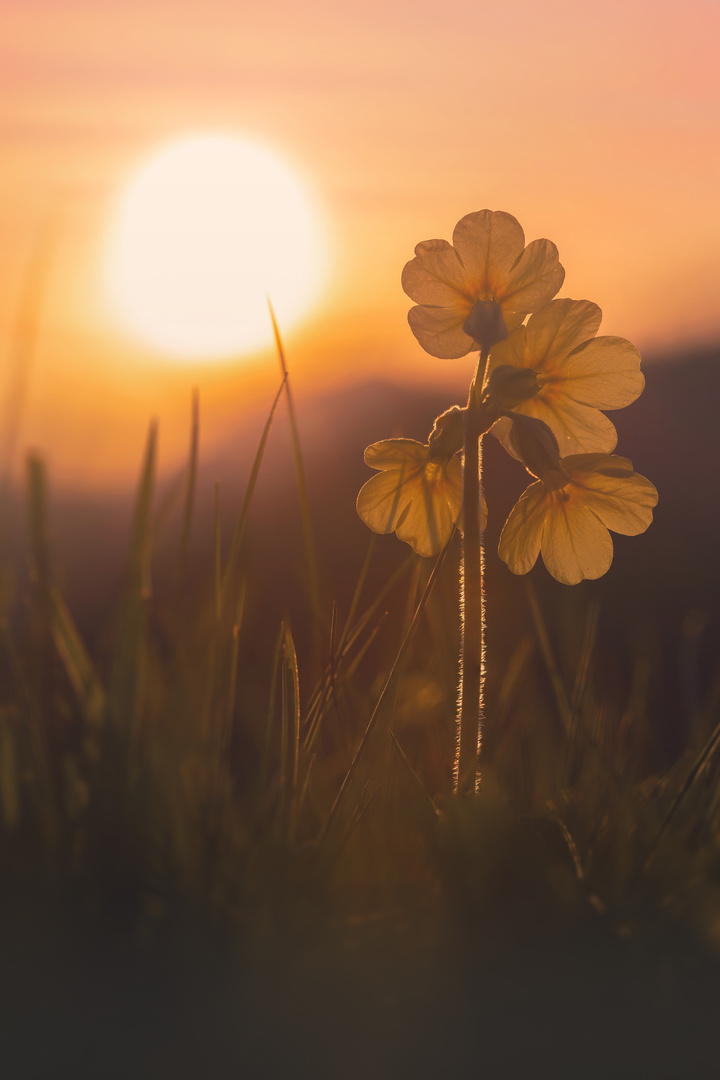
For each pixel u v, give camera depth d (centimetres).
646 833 28
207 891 26
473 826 26
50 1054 23
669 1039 23
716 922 25
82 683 28
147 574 28
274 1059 23
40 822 27
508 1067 23
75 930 25
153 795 27
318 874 26
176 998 24
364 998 24
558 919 25
